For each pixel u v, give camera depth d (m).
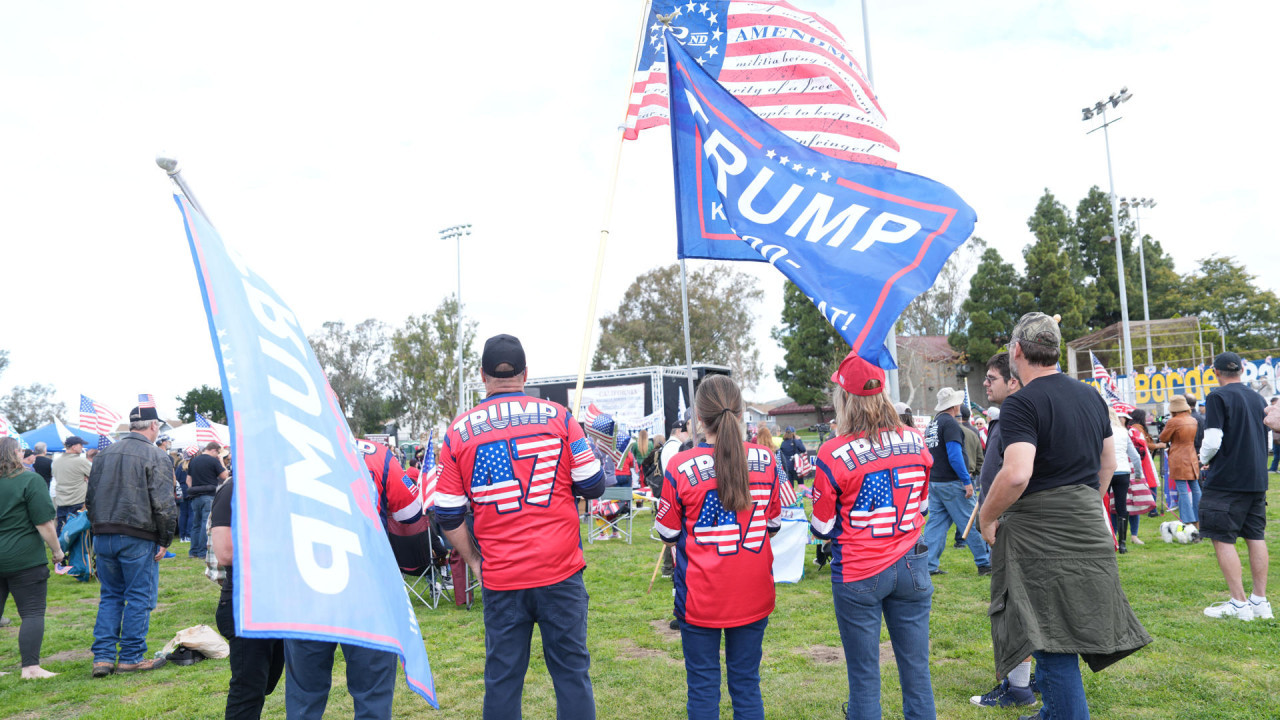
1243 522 5.28
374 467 3.07
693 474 3.12
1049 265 46.22
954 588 6.85
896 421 3.18
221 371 1.67
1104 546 3.04
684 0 6.95
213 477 11.54
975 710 3.97
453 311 51.62
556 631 3.03
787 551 7.72
